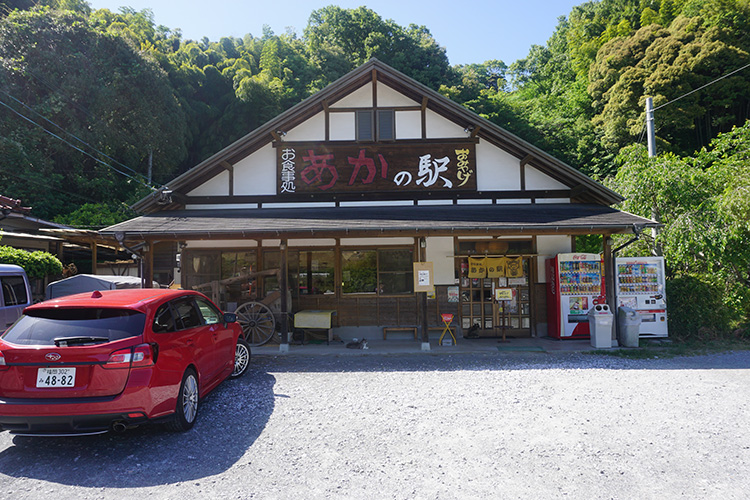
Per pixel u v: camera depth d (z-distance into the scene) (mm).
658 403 5238
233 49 40906
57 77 21547
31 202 20266
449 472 3533
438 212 9469
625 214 9062
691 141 24312
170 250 17250
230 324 6301
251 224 8578
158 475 3576
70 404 3760
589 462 3676
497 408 5133
